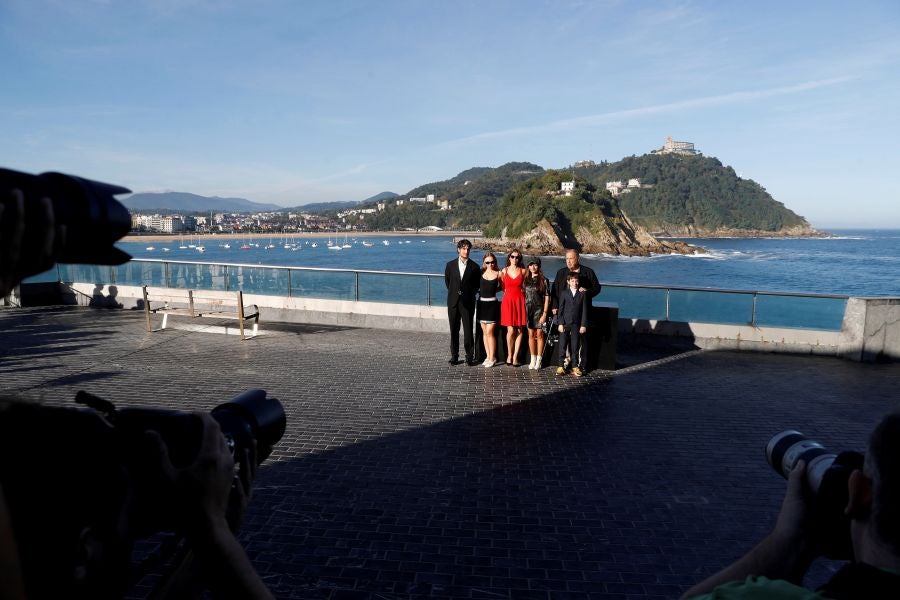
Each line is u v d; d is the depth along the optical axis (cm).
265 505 476
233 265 1445
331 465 558
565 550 415
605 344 957
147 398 759
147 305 1218
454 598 359
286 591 363
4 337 1162
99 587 72
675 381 891
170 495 83
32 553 62
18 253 63
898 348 1030
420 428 665
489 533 437
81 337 1170
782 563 108
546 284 960
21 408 68
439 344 1157
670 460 582
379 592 363
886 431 94
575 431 662
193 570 109
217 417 124
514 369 966
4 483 60
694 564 401
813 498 112
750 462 578
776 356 1073
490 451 600
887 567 88
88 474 71
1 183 62
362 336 1226
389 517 459
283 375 895
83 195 71
